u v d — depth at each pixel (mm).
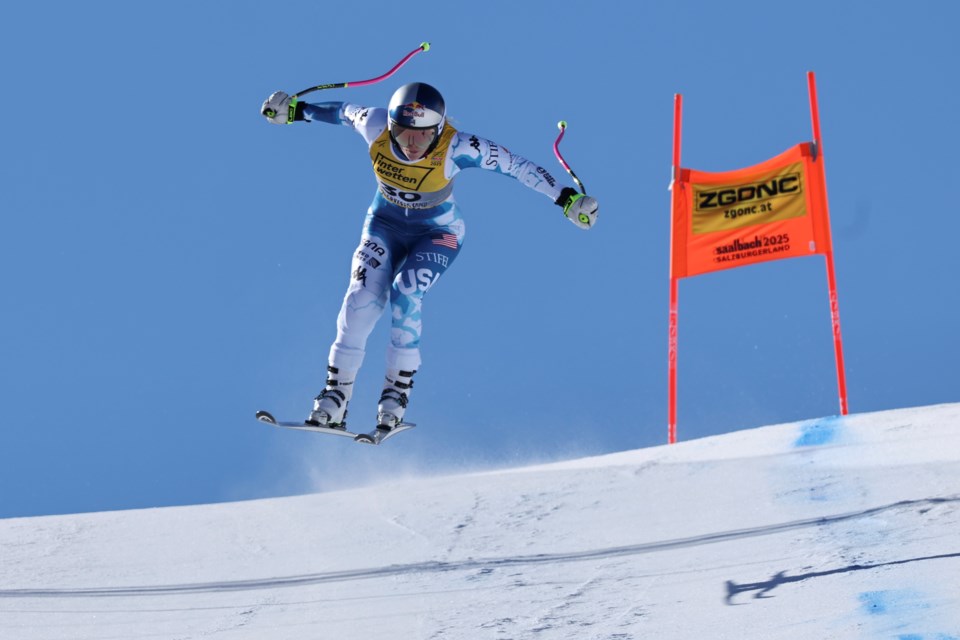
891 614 15219
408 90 20094
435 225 21516
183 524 28031
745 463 27953
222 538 26016
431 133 20203
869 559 17922
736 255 40000
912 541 18641
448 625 17641
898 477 23812
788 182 39688
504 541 23109
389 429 20922
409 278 21109
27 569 24125
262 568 22984
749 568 18609
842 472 25234
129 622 19828
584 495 26641
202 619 19625
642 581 18828
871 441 29156
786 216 39656
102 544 26344
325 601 19938
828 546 19125
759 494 24328
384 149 20609
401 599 19484
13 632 19625
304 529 26281
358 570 21938
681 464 29109
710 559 19562
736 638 15391
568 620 17156
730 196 40250
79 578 23125
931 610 15086
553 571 20219
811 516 21656
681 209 40562
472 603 18734
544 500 26578
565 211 20594
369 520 26562
